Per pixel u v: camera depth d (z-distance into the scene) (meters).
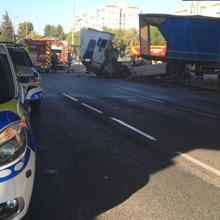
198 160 9.21
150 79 39.16
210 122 14.75
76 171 8.10
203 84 34.25
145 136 11.69
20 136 4.99
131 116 15.39
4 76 6.05
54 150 9.73
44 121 13.77
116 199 6.67
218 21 35.72
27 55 15.63
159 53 37.97
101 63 41.66
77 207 6.31
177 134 12.19
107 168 8.37
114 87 29.55
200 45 36.41
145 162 8.91
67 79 37.34
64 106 17.75
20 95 6.04
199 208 6.36
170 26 37.19
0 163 4.76
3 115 5.06
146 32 38.12
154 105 19.31
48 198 6.64
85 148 10.01
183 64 37.75
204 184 7.52
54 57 51.75
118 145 10.42
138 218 5.95
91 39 42.34
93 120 14.17
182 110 17.88
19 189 4.84
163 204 6.49
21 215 4.89
